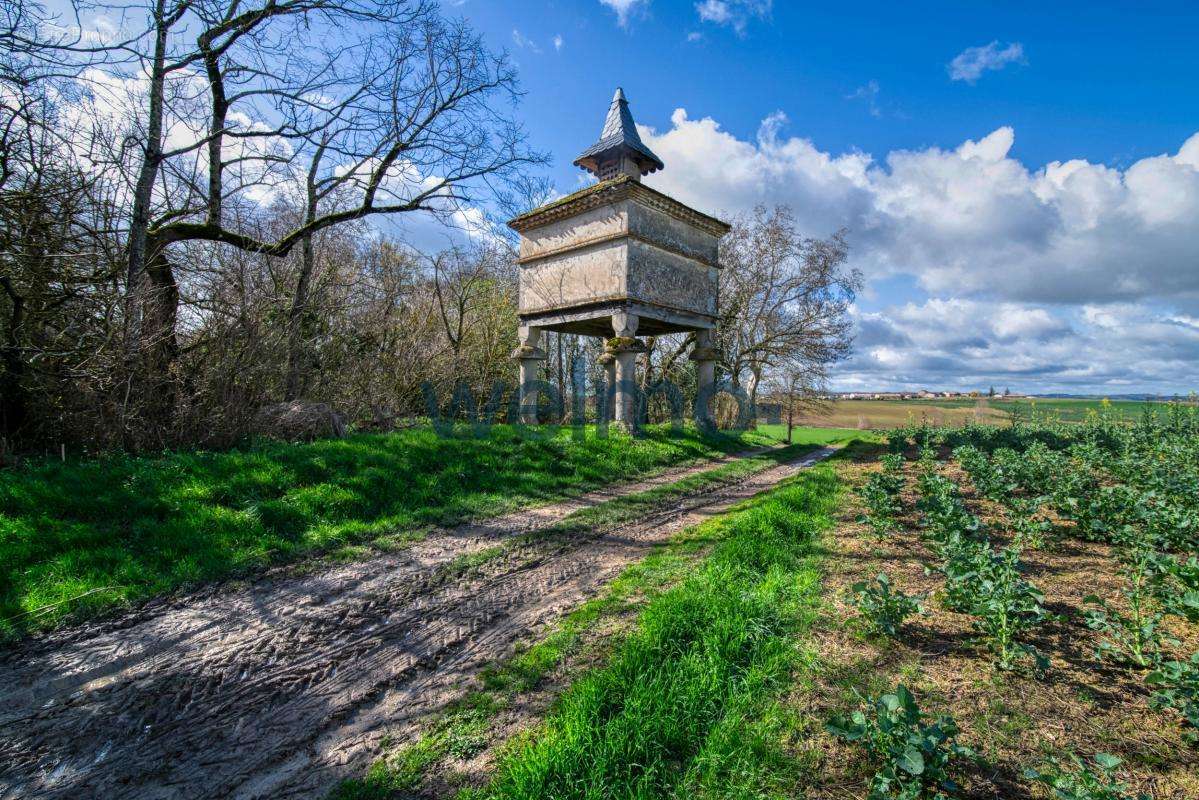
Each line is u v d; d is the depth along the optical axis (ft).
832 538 22.76
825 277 79.92
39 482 21.27
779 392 87.86
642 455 44.01
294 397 40.27
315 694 12.64
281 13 34.81
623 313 47.06
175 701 12.25
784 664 12.74
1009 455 38.68
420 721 11.66
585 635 14.98
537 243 54.08
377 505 26.43
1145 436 51.26
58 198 28.17
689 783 9.32
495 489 31.60
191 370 32.99
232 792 9.69
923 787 8.79
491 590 18.49
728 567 18.70
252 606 16.84
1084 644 13.43
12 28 24.48
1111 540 21.83
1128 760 9.43
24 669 13.08
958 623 14.73
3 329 27.48
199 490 23.29
